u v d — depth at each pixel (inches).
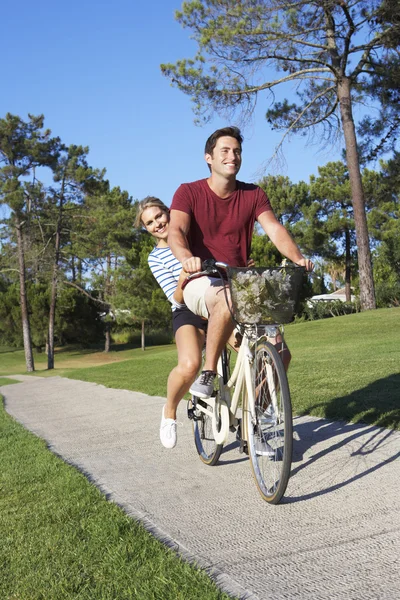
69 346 2066.9
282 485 123.8
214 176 145.0
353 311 1397.6
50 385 543.2
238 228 149.3
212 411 159.9
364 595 85.7
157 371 514.0
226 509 128.5
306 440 181.6
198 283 139.7
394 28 828.6
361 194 916.0
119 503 137.3
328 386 275.9
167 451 190.9
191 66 837.8
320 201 1701.5
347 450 165.8
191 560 102.0
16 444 225.6
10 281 2102.6
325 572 94.0
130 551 105.3
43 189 1492.4
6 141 1363.2
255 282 124.9
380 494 128.0
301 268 126.4
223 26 786.2
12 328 1974.7
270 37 799.1
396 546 101.1
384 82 925.8
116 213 1599.4
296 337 759.1
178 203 146.0
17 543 116.0
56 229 1534.2
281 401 125.8
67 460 188.7
